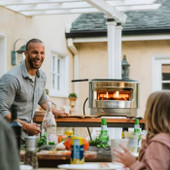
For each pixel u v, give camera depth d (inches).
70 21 409.7
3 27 297.3
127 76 405.4
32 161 97.4
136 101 250.5
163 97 100.1
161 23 394.6
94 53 416.8
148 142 100.6
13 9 310.5
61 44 393.4
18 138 98.3
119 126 200.5
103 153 118.7
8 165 57.4
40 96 172.9
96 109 247.6
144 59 409.1
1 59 296.2
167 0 422.9
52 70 382.9
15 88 160.1
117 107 244.4
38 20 350.0
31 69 165.0
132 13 412.2
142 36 397.1
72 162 101.1
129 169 101.9
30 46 163.3
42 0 300.8
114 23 324.5
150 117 100.4
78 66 418.9
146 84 409.1
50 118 137.9
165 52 406.3
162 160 94.4
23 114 165.2
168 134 98.7
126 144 110.2
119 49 338.0
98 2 294.0
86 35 400.2
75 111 371.9
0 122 57.8
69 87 408.8
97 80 250.5
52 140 132.3
